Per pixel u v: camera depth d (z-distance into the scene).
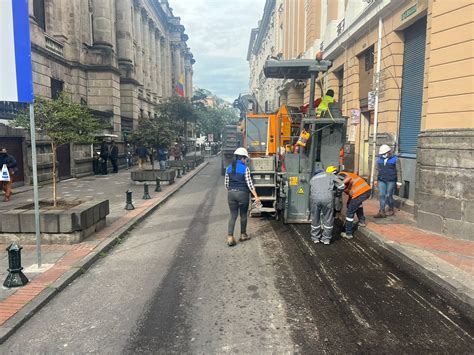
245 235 7.31
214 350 3.47
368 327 3.89
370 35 12.38
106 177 20.09
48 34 19.78
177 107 33.12
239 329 3.86
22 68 5.21
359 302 4.49
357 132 14.09
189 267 5.79
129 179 19.02
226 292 4.80
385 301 4.52
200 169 27.14
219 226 8.64
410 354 3.41
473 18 6.61
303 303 4.46
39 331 3.86
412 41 10.05
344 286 4.98
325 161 8.45
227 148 23.56
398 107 10.75
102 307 4.40
